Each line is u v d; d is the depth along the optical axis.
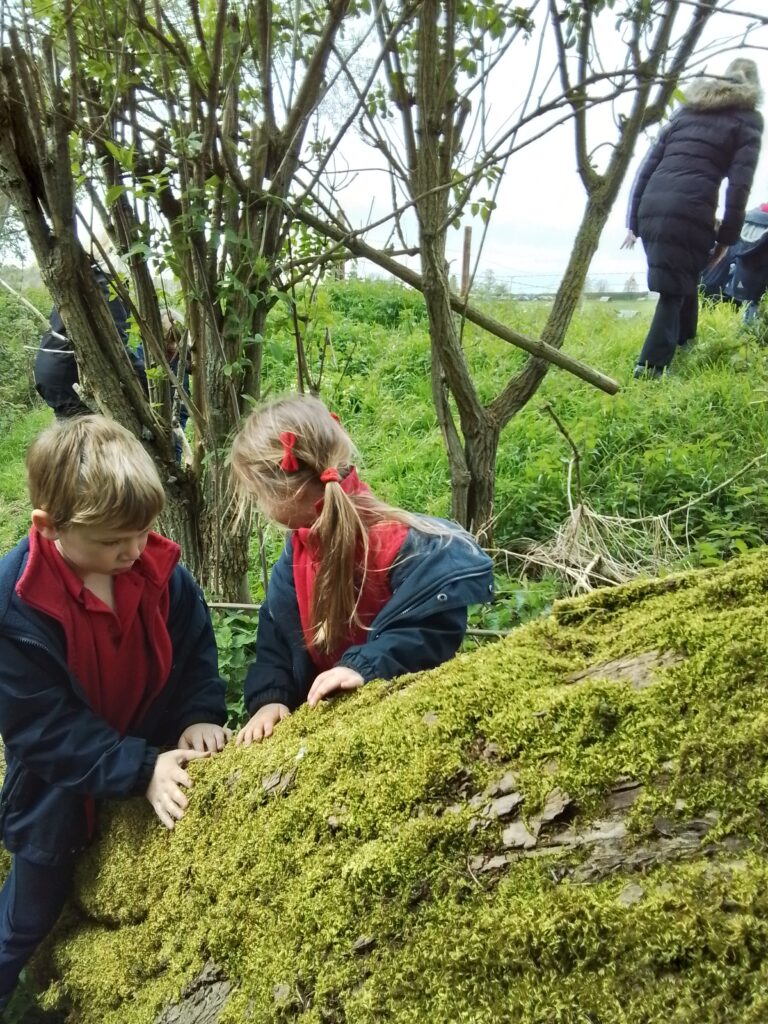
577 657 1.27
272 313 3.29
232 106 2.49
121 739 1.68
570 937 0.91
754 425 4.70
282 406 1.88
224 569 2.92
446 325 2.86
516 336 3.06
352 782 1.25
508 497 4.33
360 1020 1.02
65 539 1.54
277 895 1.25
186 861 1.50
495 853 1.04
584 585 3.35
